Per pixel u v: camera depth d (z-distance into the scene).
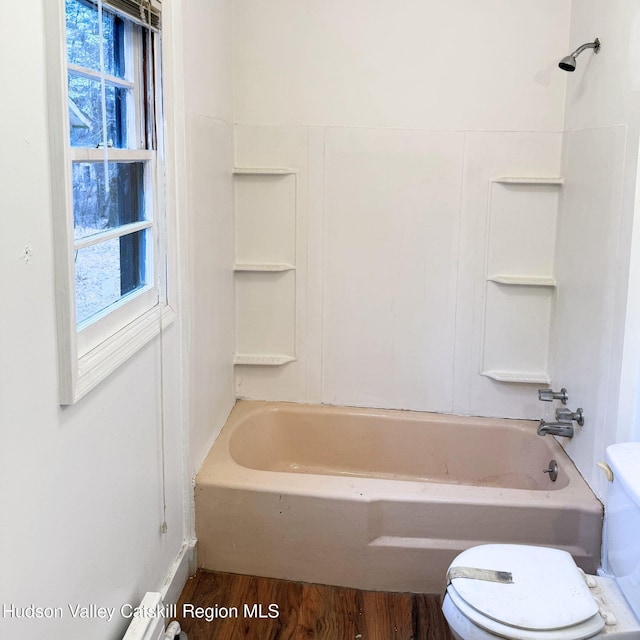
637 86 2.09
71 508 1.48
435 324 3.05
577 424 2.61
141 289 2.02
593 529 2.34
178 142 2.16
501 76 2.84
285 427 3.14
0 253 1.17
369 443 3.11
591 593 1.82
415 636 2.20
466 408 3.10
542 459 2.89
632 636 1.73
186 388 2.33
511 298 2.98
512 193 2.90
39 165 1.29
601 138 2.39
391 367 3.11
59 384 1.40
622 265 2.18
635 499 1.73
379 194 2.96
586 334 2.52
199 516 2.47
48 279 1.34
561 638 1.64
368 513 2.39
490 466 3.03
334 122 2.92
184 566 2.39
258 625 2.22
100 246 1.74
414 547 2.39
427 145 2.91
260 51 2.89
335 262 3.03
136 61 1.96
